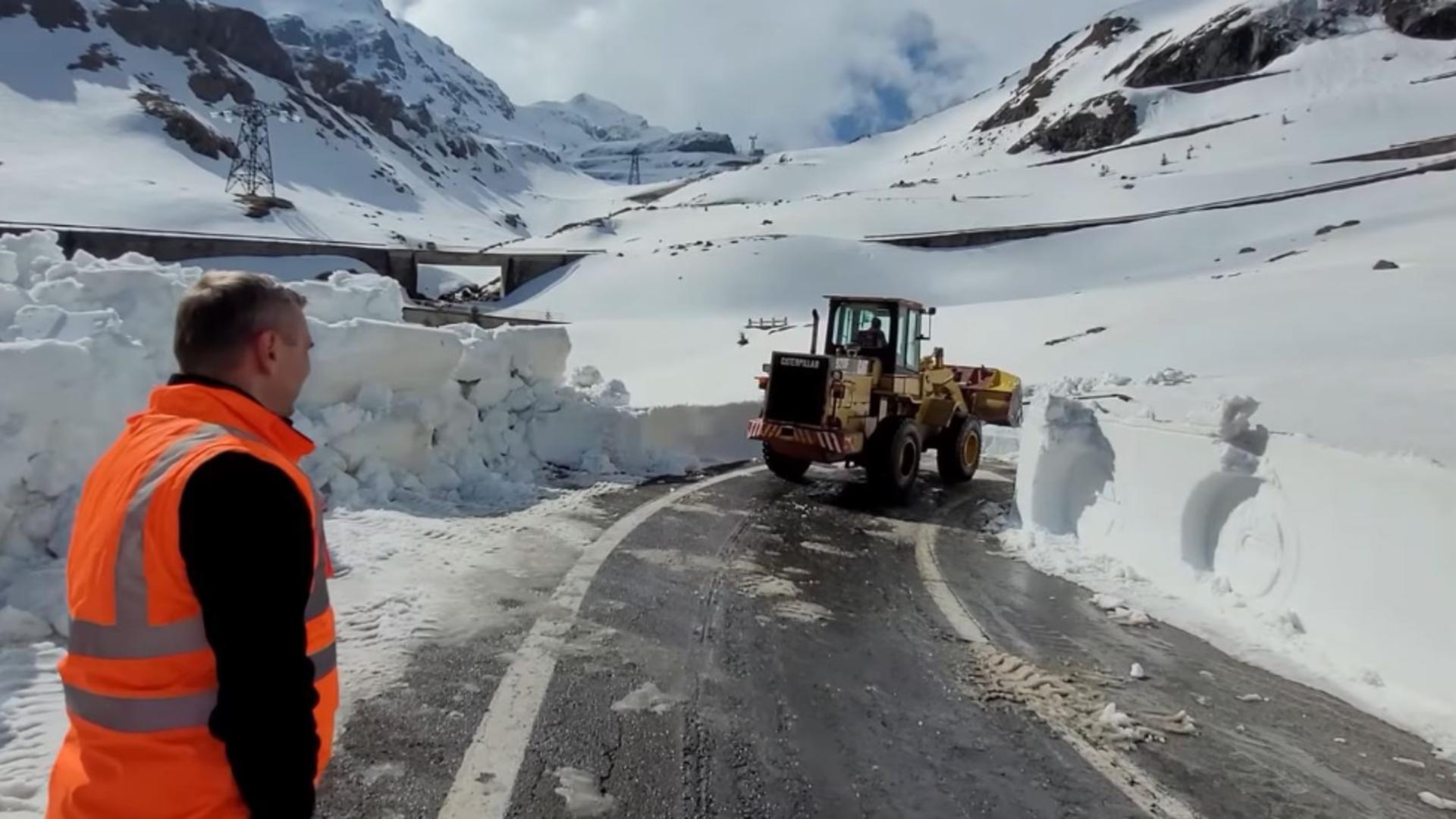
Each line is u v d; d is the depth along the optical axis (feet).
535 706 11.88
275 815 4.14
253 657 4.05
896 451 30.86
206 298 4.80
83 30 407.23
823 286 193.98
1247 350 64.39
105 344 15.39
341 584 16.01
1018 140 480.23
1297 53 443.73
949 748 11.63
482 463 26.73
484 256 239.91
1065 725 12.50
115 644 4.26
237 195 317.42
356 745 10.44
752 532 23.45
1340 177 245.24
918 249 216.33
